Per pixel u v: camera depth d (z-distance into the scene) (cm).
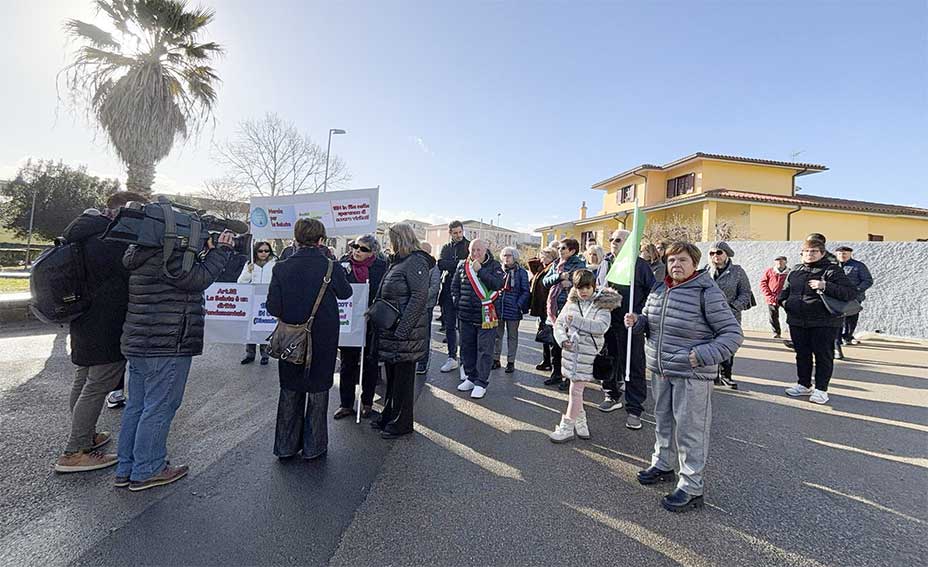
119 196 333
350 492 279
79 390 316
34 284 271
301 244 328
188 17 1000
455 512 260
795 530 249
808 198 2247
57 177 2400
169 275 267
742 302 522
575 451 354
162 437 281
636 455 351
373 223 511
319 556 218
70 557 211
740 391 541
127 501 261
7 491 267
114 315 294
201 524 241
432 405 458
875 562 222
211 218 305
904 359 740
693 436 274
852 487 301
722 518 261
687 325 283
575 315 379
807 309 493
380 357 374
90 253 285
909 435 397
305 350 308
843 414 454
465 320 508
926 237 1981
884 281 959
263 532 235
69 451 296
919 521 260
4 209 2370
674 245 300
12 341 661
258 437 362
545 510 265
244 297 526
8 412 389
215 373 547
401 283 364
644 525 252
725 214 1977
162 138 988
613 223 2712
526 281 608
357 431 385
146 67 970
